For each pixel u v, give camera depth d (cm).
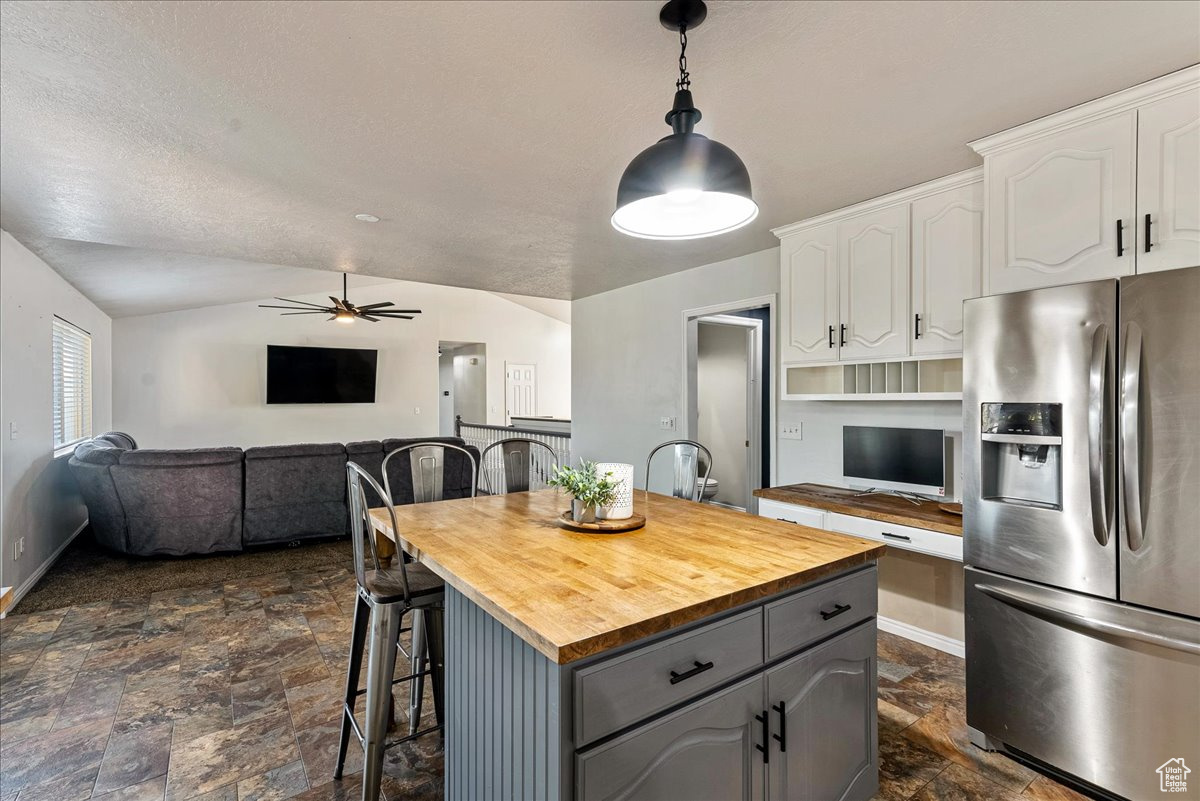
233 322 765
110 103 191
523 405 1012
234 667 267
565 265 434
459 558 157
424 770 194
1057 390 184
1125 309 170
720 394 586
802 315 323
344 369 824
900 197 275
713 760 132
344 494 497
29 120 203
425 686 250
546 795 112
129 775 189
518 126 210
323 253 394
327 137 217
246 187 268
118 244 363
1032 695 192
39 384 400
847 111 201
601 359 545
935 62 171
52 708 230
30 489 381
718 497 583
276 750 204
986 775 192
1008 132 213
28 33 153
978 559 206
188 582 394
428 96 189
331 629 313
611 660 114
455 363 1159
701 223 164
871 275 288
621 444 520
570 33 156
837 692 163
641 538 180
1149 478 165
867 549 168
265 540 472
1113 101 188
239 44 160
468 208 298
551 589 132
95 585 387
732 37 158
